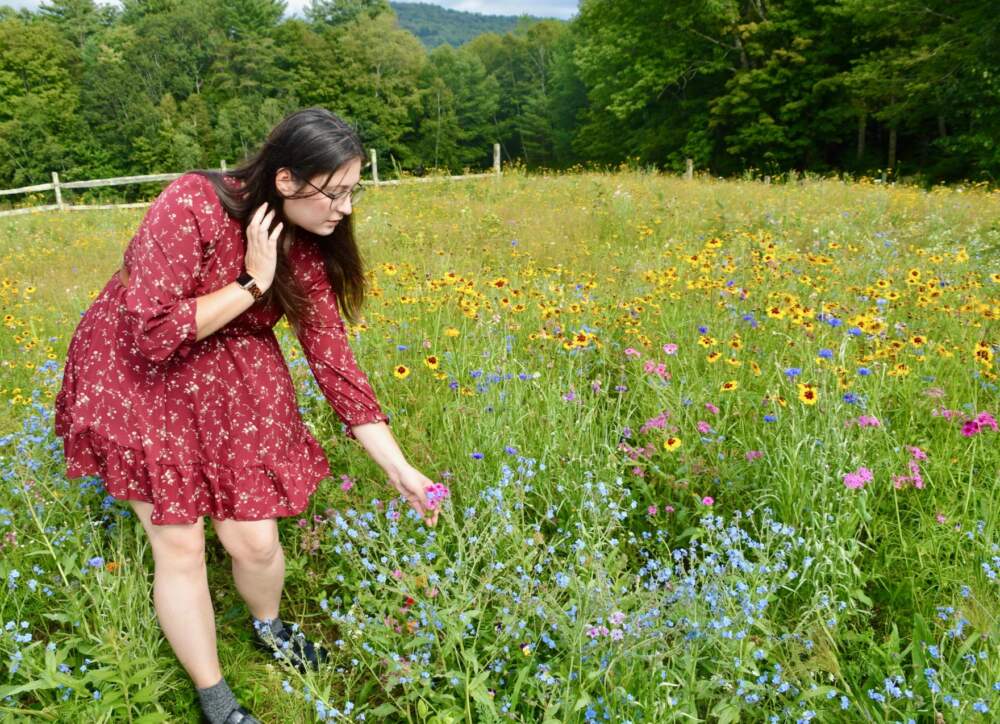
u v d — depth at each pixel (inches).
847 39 1013.8
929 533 97.7
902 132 1059.3
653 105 1304.1
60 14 3090.6
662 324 170.2
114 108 2289.6
